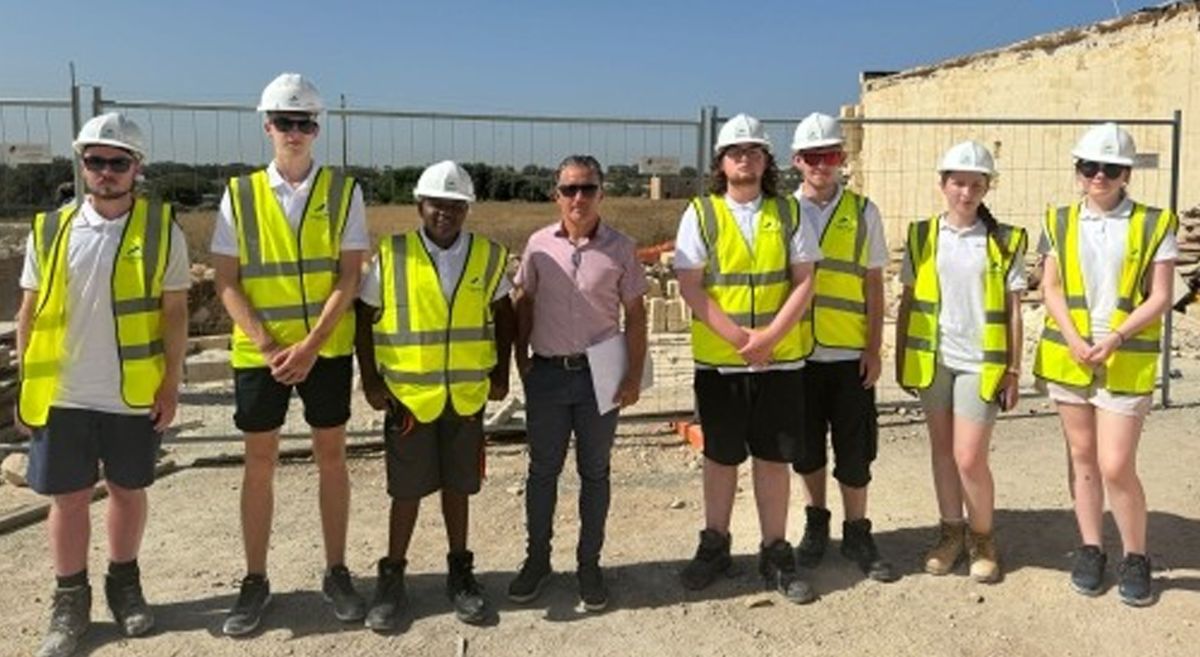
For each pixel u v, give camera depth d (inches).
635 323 179.5
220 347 459.5
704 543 192.5
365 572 199.2
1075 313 179.0
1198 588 187.6
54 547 166.2
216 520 231.8
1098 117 678.5
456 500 176.7
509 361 181.6
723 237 178.1
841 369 193.0
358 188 169.3
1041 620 176.9
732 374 180.9
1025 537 214.1
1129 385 175.6
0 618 180.2
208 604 184.2
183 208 269.1
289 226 163.5
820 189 190.5
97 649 166.4
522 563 203.3
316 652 166.4
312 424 170.1
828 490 242.1
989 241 185.6
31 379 159.9
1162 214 174.6
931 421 195.2
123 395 161.3
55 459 161.3
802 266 179.2
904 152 879.7
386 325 168.7
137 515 170.9
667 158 284.2
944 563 194.7
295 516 232.7
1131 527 180.9
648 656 165.8
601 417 176.2
